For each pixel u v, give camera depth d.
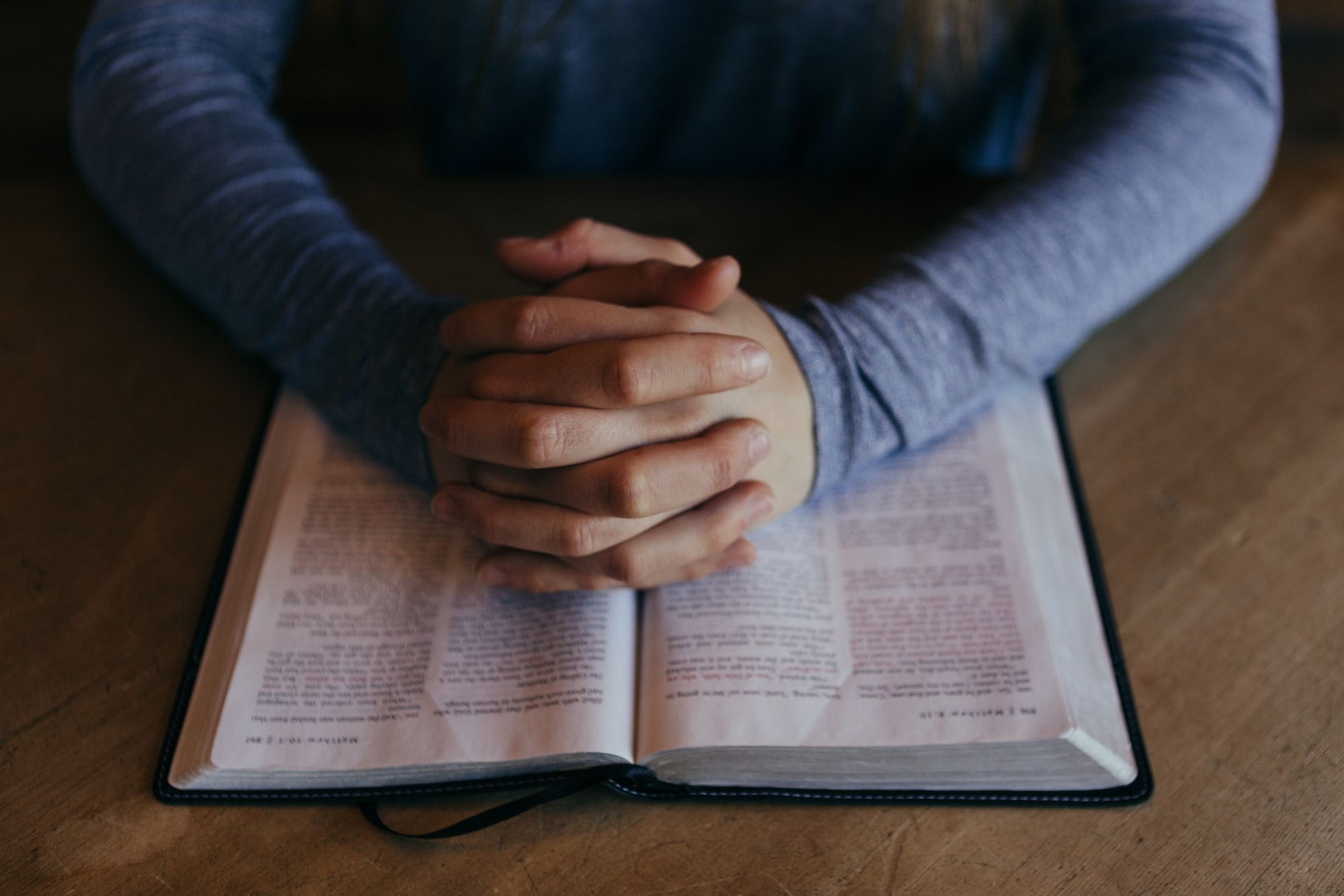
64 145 1.01
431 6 0.64
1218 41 0.60
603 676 0.45
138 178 0.57
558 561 0.47
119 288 0.60
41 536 0.50
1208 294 0.59
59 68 1.13
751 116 0.70
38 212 0.64
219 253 0.54
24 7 1.21
